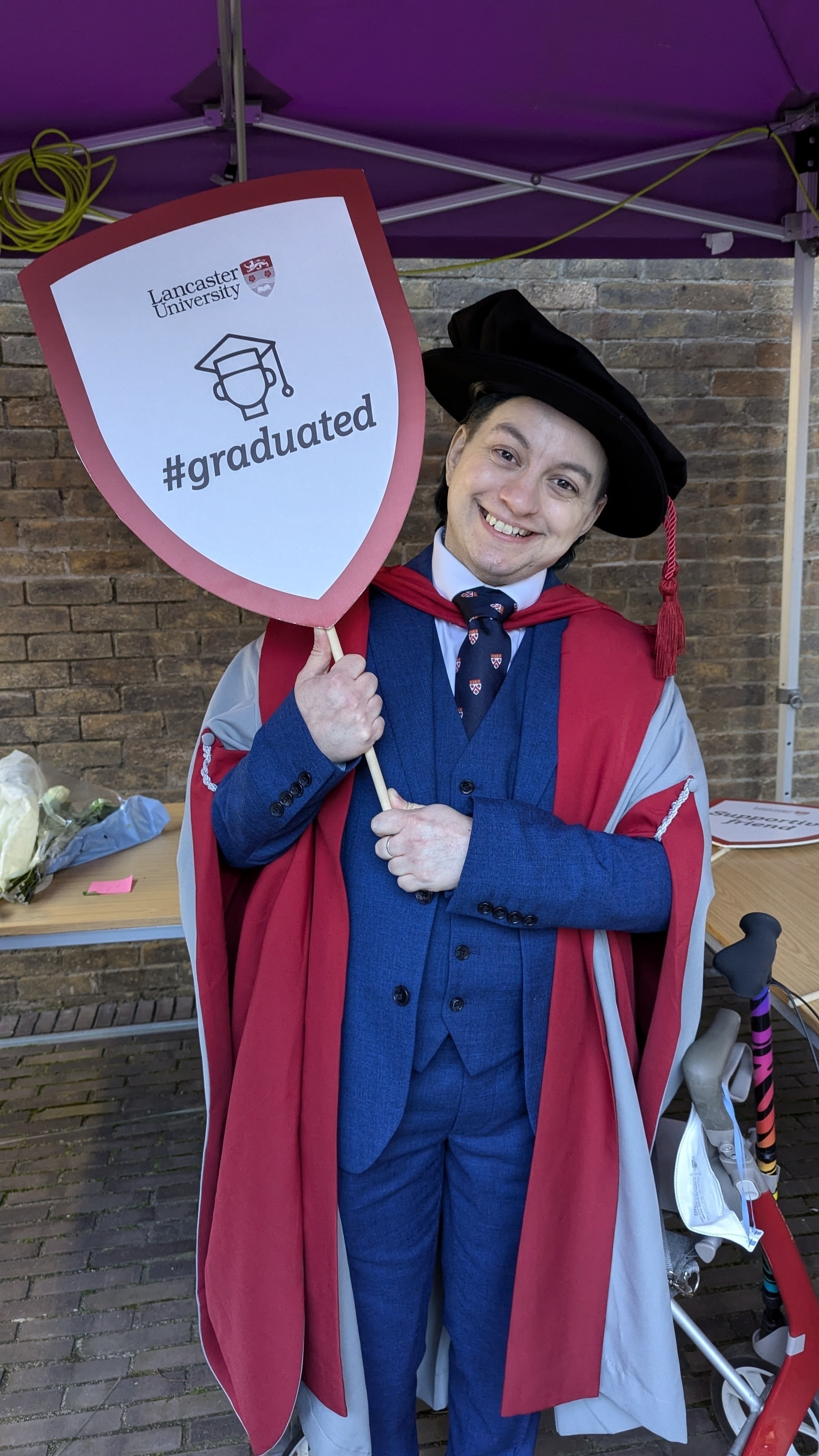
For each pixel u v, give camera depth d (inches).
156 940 120.3
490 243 90.3
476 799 40.2
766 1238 50.6
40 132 77.5
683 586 124.3
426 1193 45.1
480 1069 42.2
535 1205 43.3
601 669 44.5
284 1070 42.6
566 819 43.5
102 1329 72.7
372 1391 46.8
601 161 85.0
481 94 77.1
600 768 43.9
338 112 78.6
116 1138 95.7
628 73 75.9
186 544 41.3
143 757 116.8
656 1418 45.8
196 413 41.1
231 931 47.8
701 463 121.2
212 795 43.4
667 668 44.8
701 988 44.2
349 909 42.5
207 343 40.8
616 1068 44.1
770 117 83.5
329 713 39.0
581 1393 46.6
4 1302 75.2
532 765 43.2
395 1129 41.8
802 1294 51.8
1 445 107.6
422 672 44.1
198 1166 91.4
